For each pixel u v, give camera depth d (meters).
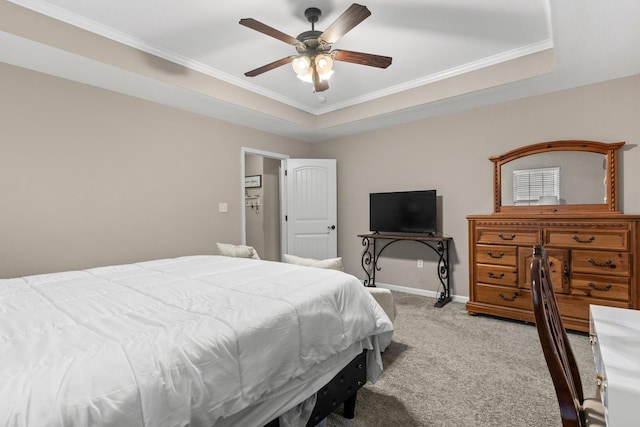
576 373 1.16
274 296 1.42
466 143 3.80
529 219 2.98
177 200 3.55
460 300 3.86
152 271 1.97
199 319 1.12
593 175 3.03
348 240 4.95
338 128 4.50
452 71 3.24
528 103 3.37
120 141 3.09
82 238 2.83
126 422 0.75
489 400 1.85
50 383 0.73
